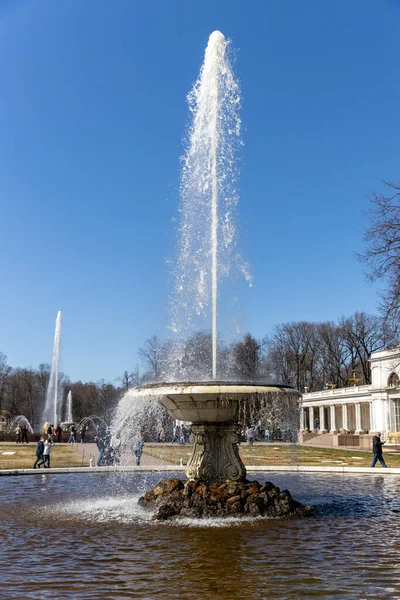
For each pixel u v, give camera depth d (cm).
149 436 3775
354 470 2056
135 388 1156
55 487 1585
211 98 1395
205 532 907
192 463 1158
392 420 5341
